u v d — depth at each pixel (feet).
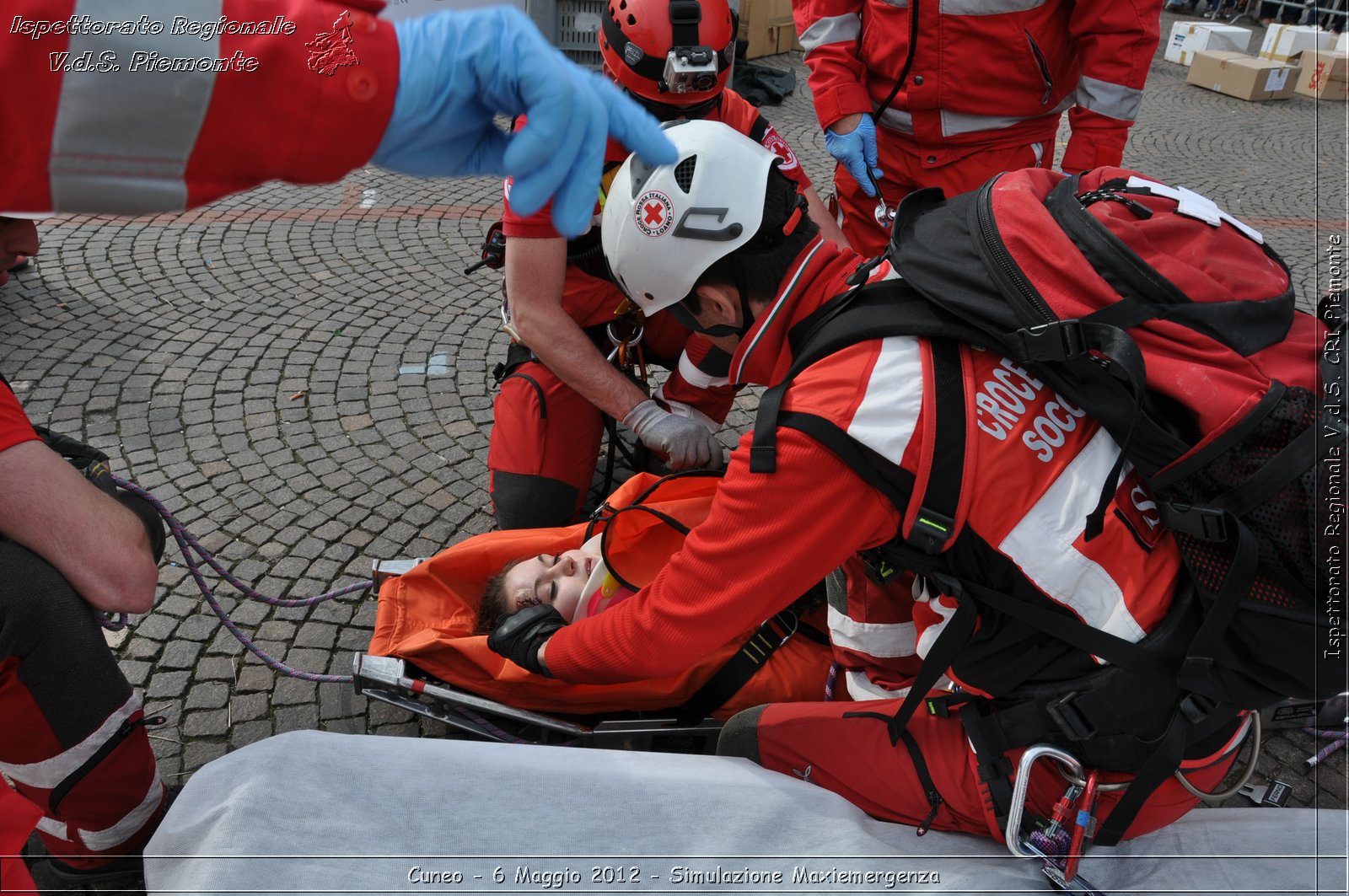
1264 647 4.04
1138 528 4.26
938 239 4.58
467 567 7.73
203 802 4.57
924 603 5.09
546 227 7.34
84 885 6.15
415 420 11.33
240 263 14.75
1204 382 3.90
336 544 9.42
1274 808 5.50
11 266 4.79
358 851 4.38
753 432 4.58
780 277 4.92
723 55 7.56
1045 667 4.56
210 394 11.53
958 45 8.63
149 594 5.18
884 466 4.24
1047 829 4.65
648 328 8.84
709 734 6.76
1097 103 8.71
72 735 5.25
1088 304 4.08
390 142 2.94
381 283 14.42
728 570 4.65
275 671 7.98
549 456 8.74
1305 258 15.97
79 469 5.65
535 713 6.66
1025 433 4.24
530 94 2.93
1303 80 29.07
